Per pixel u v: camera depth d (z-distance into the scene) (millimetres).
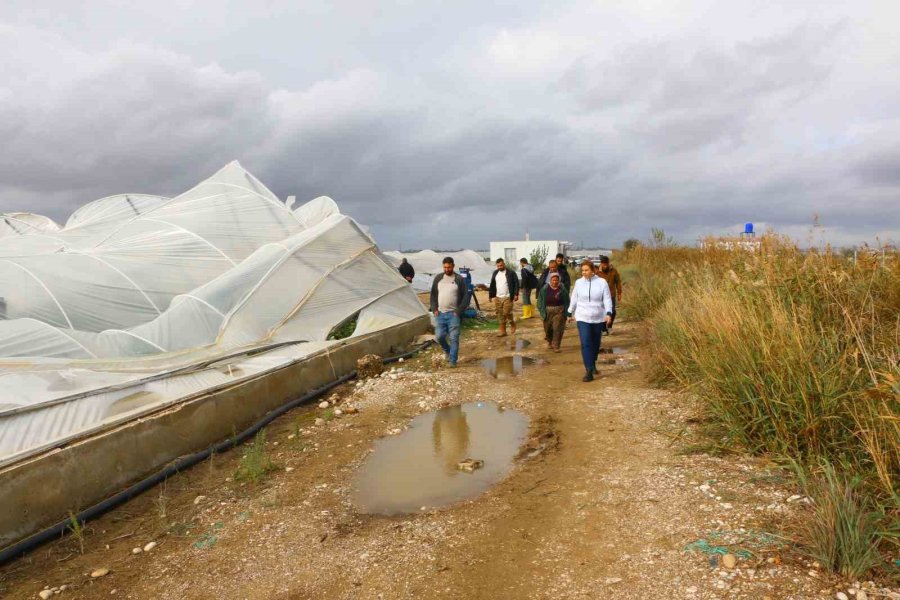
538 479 5016
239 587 3648
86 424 5426
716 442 5168
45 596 3627
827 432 4422
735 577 3164
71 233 19719
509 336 13656
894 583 2932
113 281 13062
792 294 6270
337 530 4340
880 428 3943
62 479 4691
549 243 44312
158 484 5406
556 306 10938
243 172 19422
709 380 5633
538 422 6703
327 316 12117
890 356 4445
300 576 3725
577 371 9164
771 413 4809
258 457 5754
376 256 14852
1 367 6949
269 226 17203
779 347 4977
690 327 7113
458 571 3617
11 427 4992
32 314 11445
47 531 4344
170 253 14758
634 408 6758
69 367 7258
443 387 8555
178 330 9758
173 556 4090
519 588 3375
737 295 6637
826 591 2936
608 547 3711
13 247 18016
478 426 6773
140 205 22312
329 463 5816
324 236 13719
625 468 5000
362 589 3518
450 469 5473
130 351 8883
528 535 4000
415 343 13352
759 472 4457
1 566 4012
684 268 13047
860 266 6496
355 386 9258
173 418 5973
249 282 11500
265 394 7660
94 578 3826
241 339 10070
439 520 4359
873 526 3268
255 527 4461
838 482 3533
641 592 3176
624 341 11750
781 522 3635
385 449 6164
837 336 5215
